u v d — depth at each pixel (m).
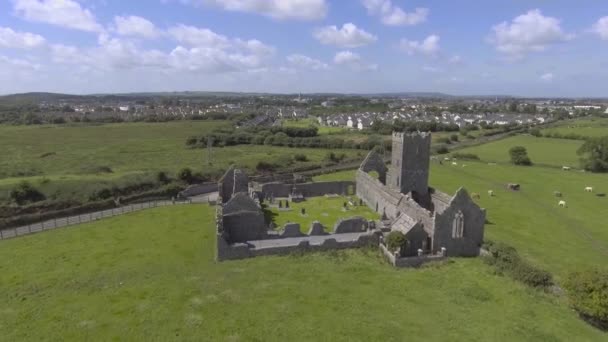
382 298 38.97
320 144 162.00
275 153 144.12
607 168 114.94
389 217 65.25
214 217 65.44
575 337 33.28
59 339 31.83
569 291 36.97
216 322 34.41
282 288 40.72
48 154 129.00
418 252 49.06
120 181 85.06
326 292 40.00
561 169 118.69
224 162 120.56
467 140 184.38
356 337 32.50
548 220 68.38
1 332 32.59
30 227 59.88
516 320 35.44
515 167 121.69
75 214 67.94
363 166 85.62
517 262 44.88
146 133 190.00
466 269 46.25
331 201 79.62
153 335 32.47
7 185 74.81
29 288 40.34
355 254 49.91
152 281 42.12
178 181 93.62
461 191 50.06
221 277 43.22
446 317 35.69
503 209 75.06
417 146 67.94
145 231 58.47
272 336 32.53
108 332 32.81
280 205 74.19
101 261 47.44
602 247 56.09
